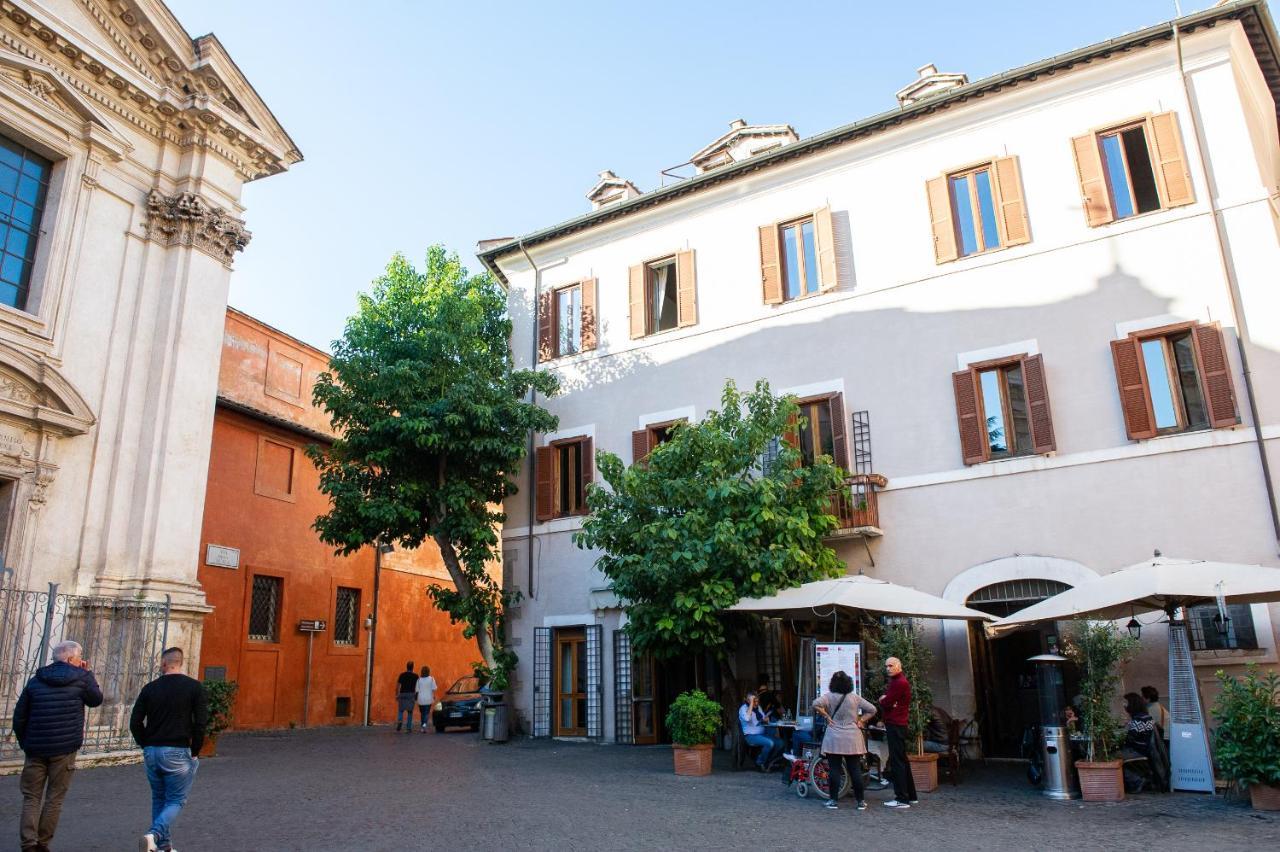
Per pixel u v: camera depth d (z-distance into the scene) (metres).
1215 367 13.09
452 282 19.86
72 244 15.07
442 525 18.61
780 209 17.95
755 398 15.62
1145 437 13.38
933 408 15.38
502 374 19.77
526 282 21.36
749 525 13.83
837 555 15.64
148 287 16.27
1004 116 15.76
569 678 18.61
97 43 15.97
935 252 15.95
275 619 22.91
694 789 11.12
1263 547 12.31
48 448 14.26
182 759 7.05
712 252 18.69
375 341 18.92
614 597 17.98
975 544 14.49
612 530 14.88
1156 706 11.84
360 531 18.23
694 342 18.45
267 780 11.88
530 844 7.82
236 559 21.69
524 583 19.42
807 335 17.03
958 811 9.52
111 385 15.47
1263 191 13.38
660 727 17.38
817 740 11.06
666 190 18.92
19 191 14.83
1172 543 12.95
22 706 7.03
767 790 11.03
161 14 16.56
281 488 23.55
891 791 10.86
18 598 13.22
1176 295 13.70
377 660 26.11
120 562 15.02
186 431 16.09
